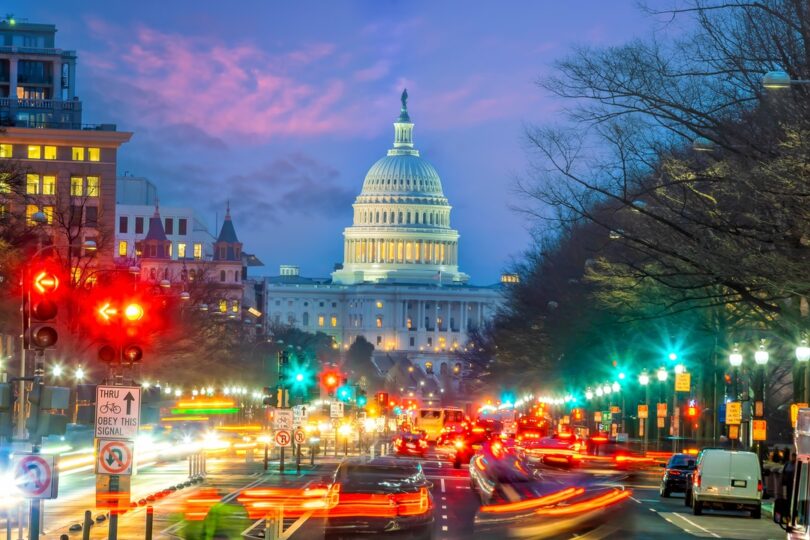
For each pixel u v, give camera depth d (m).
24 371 58.59
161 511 52.06
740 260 52.66
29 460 31.23
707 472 57.28
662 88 53.69
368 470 39.59
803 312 62.91
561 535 45.44
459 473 87.00
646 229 63.25
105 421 33.47
